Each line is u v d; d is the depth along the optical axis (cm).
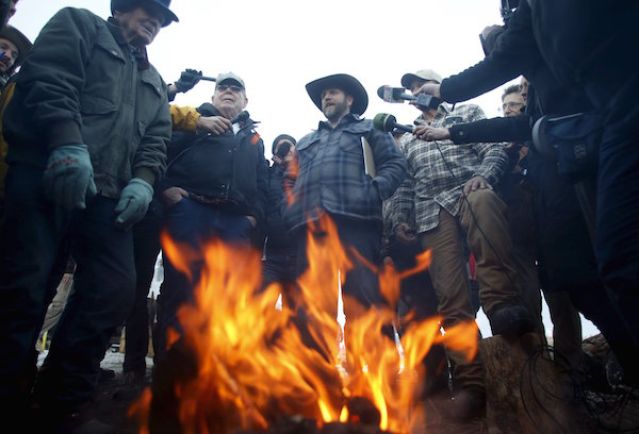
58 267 242
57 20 228
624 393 231
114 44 248
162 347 298
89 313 212
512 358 225
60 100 205
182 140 348
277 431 136
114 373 375
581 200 220
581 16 168
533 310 303
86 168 199
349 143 341
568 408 217
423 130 294
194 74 407
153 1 263
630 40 160
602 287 238
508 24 249
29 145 205
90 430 200
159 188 337
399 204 375
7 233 197
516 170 339
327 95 373
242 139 370
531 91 265
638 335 157
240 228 341
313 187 329
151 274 349
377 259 327
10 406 190
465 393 278
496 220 284
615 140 165
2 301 188
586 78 178
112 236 225
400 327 411
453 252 320
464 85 277
